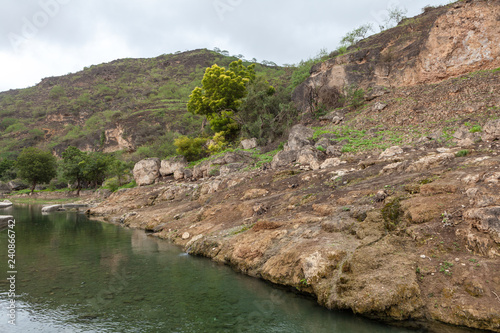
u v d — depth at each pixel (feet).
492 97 58.85
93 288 27.63
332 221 30.73
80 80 405.39
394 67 86.12
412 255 23.21
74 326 20.48
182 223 52.47
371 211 29.76
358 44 108.58
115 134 226.17
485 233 21.77
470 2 71.82
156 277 30.42
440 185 29.09
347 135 70.59
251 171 70.74
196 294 25.98
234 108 110.73
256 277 29.63
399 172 41.06
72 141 250.98
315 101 94.48
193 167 96.58
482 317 17.89
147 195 87.35
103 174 149.18
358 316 21.17
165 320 21.36
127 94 337.93
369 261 23.20
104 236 52.80
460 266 21.09
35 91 413.80
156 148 152.87
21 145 285.02
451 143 49.08
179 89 321.11
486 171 29.48
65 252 41.24
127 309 23.21
